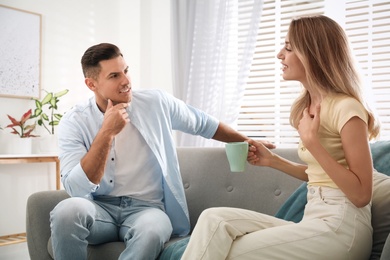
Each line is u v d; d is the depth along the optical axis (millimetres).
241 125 3775
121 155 2035
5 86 3514
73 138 2010
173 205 2068
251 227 1437
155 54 4090
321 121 1492
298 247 1324
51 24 3836
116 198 2023
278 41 3533
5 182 3518
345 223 1386
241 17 3537
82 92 4066
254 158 1838
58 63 3883
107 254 1873
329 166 1380
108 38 4246
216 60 3535
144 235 1738
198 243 1342
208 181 2256
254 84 3668
